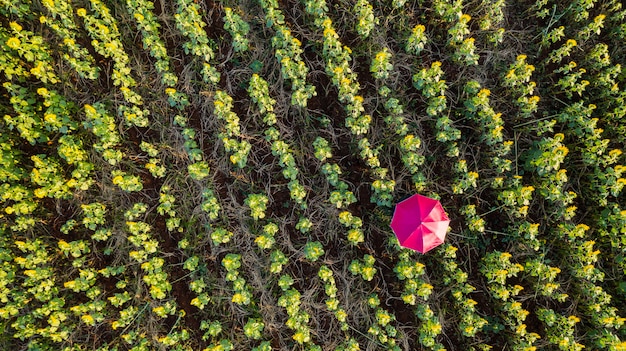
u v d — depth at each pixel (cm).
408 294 457
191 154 458
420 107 497
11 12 436
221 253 472
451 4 488
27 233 447
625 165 493
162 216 478
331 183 462
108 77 473
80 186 444
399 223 429
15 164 448
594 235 489
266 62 485
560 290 472
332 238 480
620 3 494
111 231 456
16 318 440
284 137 481
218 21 488
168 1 475
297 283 476
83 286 436
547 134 498
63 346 440
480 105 466
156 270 444
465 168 457
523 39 509
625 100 475
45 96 428
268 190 480
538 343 471
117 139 450
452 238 486
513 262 483
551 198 460
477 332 481
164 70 465
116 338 455
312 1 456
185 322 467
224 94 451
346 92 454
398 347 450
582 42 495
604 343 442
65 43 445
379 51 481
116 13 467
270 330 462
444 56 497
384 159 484
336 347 458
